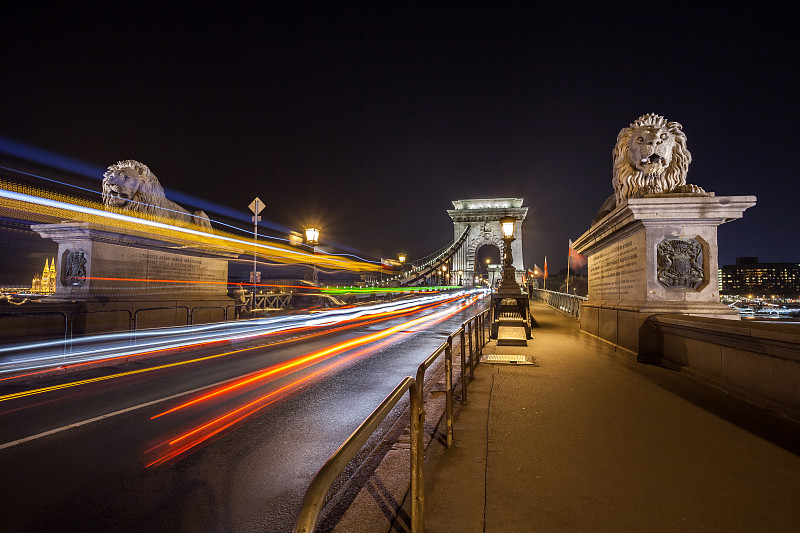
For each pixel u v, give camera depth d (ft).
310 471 12.85
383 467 12.00
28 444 15.05
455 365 28.48
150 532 9.66
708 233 26.02
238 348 39.04
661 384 21.16
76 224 40.60
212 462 13.51
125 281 45.03
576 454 12.49
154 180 48.62
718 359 19.90
